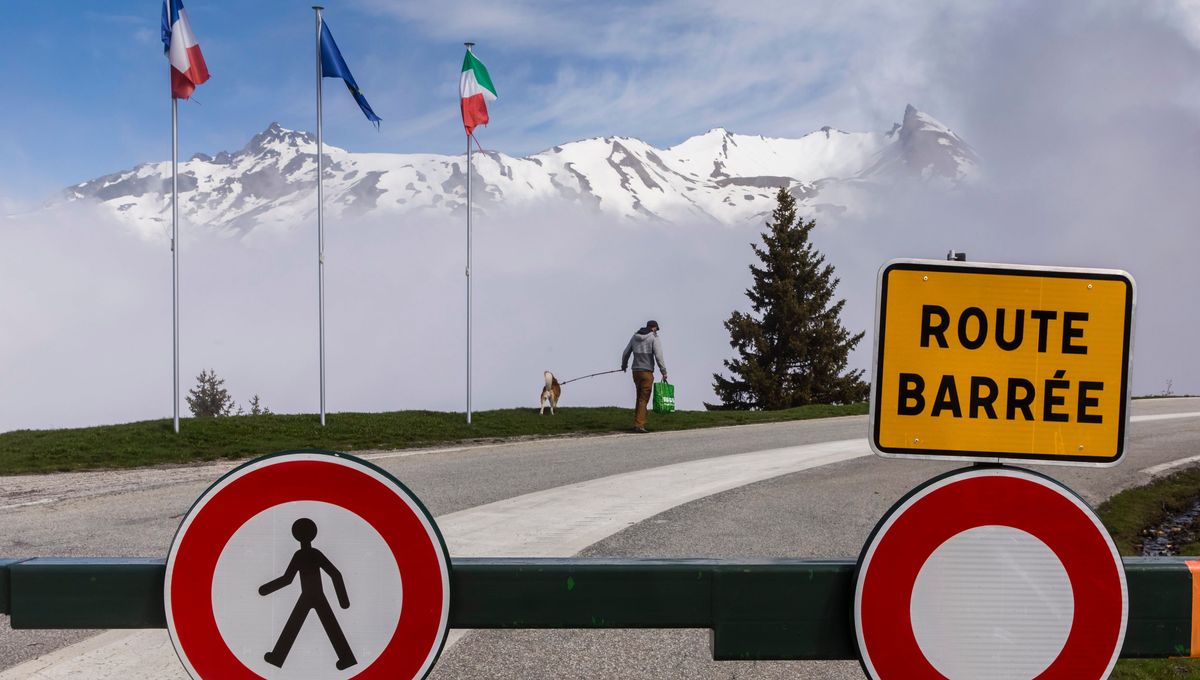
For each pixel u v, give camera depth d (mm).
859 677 4504
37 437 17312
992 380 2236
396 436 18188
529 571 2355
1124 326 2242
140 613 2316
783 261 62719
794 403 60906
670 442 16844
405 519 2207
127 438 17109
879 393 2227
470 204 20781
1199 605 2371
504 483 11164
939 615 2225
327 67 20125
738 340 62594
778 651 2377
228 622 2191
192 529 2184
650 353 19594
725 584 2371
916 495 2215
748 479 11430
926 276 2229
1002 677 2225
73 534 8227
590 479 11516
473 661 4668
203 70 18328
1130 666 4520
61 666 4609
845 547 7418
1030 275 2234
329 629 2205
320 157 19797
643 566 2363
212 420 19703
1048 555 2225
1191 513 9945
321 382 19391
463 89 21297
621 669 4566
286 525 2197
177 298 17844
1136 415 22234
